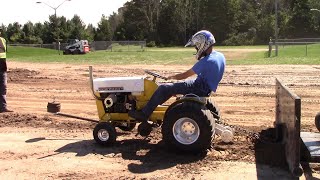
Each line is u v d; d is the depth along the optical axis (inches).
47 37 3693.4
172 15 4128.9
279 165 264.5
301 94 542.6
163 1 4330.7
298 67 877.8
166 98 289.7
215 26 4124.0
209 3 4121.6
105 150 304.0
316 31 3831.2
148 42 4037.9
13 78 761.6
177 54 1684.3
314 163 255.4
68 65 1093.1
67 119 405.7
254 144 305.4
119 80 309.4
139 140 324.2
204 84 284.7
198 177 249.4
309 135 283.4
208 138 278.1
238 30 4148.6
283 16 3939.5
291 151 242.5
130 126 329.4
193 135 282.8
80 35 3791.8
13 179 254.2
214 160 277.1
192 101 282.0
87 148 310.3
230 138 300.0
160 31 4183.1
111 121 315.9
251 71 823.1
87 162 280.5
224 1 4084.6
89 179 251.1
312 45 1822.1
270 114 424.5
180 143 283.1
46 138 341.1
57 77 776.3
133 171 262.2
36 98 549.0
